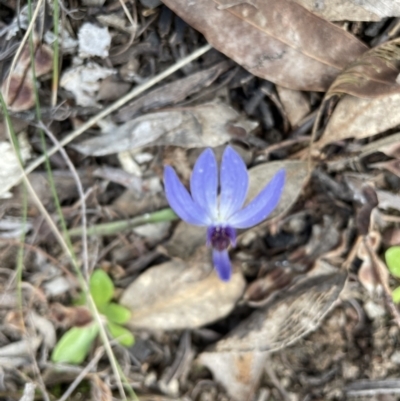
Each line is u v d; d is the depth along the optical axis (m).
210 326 0.23
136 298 0.22
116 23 0.20
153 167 0.22
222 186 0.19
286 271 0.22
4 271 0.22
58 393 0.22
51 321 0.22
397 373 0.22
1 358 0.21
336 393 0.23
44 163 0.21
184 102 0.21
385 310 0.22
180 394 0.22
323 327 0.23
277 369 0.23
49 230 0.22
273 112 0.21
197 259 0.22
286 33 0.20
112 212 0.22
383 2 0.20
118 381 0.21
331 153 0.21
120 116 0.21
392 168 0.21
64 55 0.20
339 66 0.20
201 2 0.19
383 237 0.22
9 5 0.20
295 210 0.22
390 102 0.20
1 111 0.20
